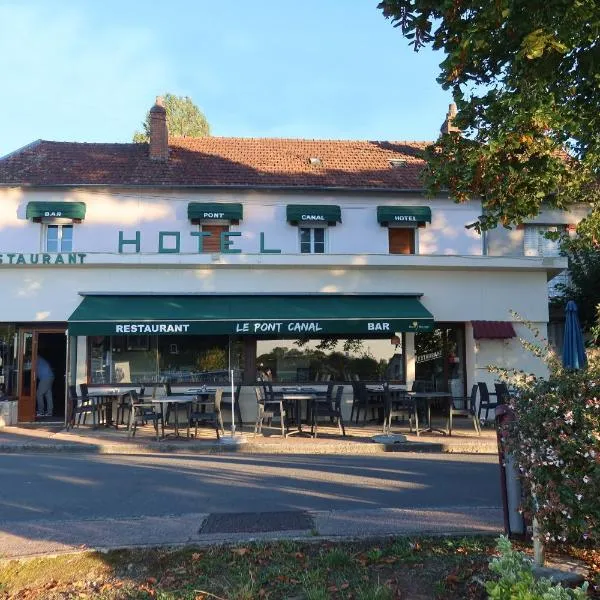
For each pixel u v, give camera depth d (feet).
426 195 24.71
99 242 57.72
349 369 55.06
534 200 23.35
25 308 51.52
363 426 51.21
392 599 13.83
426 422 52.49
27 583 15.58
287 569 15.84
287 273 53.57
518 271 55.52
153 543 18.49
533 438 13.93
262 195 59.88
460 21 18.56
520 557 12.54
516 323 55.11
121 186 57.82
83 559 17.11
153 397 48.03
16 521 22.04
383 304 52.54
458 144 22.80
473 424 51.88
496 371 17.85
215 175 62.03
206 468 33.12
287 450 41.14
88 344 53.21
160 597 14.25
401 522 20.43
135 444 41.70
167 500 25.17
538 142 22.11
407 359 55.26
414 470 32.37
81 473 31.76
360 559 16.35
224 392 51.57
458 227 61.41
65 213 56.03
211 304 51.26
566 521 13.30
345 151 71.36
